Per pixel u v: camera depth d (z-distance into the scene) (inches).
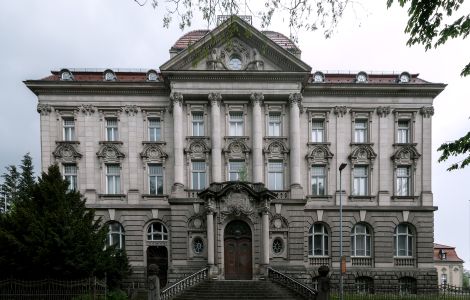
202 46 596.7
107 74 1576.0
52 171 1258.0
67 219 1130.0
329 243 1519.4
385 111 1566.2
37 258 1054.4
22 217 1129.4
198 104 1525.6
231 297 1090.7
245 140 1514.5
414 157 1550.2
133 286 1395.2
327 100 1574.8
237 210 1344.7
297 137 1488.7
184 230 1409.9
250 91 1499.8
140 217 1508.4
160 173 1551.4
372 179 1549.0
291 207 1425.9
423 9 434.6
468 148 462.3
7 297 1007.6
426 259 1515.7
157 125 1574.8
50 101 1537.9
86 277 1101.1
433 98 1579.7
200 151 1509.6
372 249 1523.1
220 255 1341.0
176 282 1133.1
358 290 1465.3
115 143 1537.9
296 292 1091.9
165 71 1469.0
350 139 1566.2
